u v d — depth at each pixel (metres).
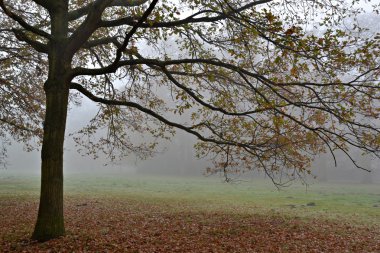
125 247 10.59
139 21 8.79
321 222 16.59
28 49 16.62
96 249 10.09
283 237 12.72
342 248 11.47
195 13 10.87
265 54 12.08
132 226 14.30
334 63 10.16
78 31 11.03
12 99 18.44
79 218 16.45
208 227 14.23
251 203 24.62
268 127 11.35
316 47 9.73
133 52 10.91
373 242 12.55
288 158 12.41
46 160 10.60
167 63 11.08
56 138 10.69
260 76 10.85
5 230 12.88
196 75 12.43
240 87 13.40
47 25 14.41
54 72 10.94
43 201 10.55
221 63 10.95
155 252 10.22
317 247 11.45
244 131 12.94
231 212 19.36
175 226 14.43
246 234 13.04
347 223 16.66
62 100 10.89
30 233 12.09
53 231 10.53
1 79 17.08
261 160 12.41
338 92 10.72
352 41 9.95
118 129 16.45
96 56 14.41
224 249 10.78
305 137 12.08
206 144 13.95
